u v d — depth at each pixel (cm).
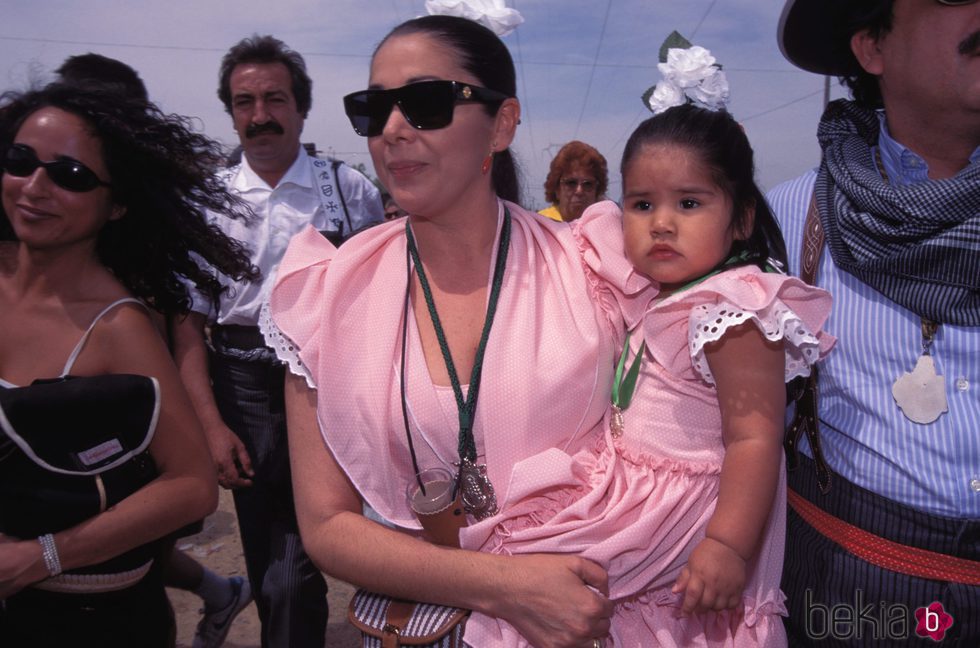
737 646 162
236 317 319
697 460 158
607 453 161
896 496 170
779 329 144
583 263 166
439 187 153
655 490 156
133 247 203
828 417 180
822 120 197
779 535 167
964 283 159
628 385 162
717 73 171
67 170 174
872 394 172
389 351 157
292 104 351
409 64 152
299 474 163
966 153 174
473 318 165
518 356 153
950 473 166
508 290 159
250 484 313
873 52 177
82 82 187
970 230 155
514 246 165
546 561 144
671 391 159
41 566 166
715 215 156
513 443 152
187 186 202
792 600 189
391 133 150
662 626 159
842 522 178
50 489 167
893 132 180
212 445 304
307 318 159
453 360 163
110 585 179
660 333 156
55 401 161
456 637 152
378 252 171
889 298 169
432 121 150
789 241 191
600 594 142
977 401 165
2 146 181
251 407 319
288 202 348
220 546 462
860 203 169
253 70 343
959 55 157
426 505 154
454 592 145
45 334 182
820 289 153
